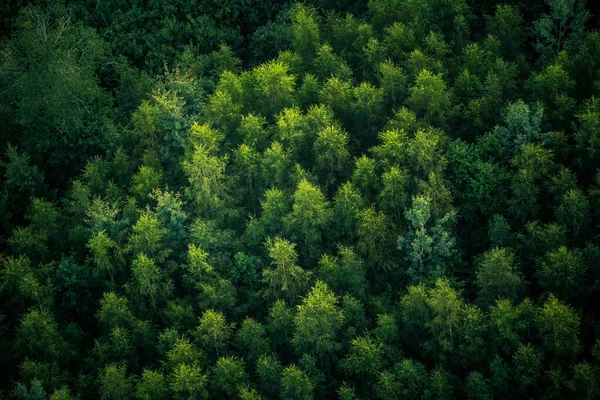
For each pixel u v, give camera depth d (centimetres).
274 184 7344
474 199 7131
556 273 6344
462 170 7119
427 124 7406
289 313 6562
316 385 6356
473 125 7519
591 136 6900
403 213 7119
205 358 6394
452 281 6738
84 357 6806
